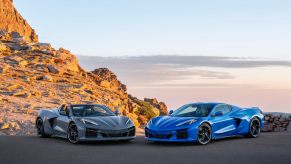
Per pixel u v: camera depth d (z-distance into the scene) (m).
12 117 18.61
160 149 11.02
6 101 22.52
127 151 10.62
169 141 12.66
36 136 15.11
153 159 9.19
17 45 41.66
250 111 13.67
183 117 12.47
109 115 13.43
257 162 8.57
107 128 12.16
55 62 37.66
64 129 13.21
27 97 24.70
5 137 14.41
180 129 11.70
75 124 12.43
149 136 12.29
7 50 38.84
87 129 12.16
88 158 9.40
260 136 14.21
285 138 13.43
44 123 14.33
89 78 38.38
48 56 38.00
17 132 16.61
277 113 18.69
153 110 39.94
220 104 13.04
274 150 10.45
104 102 28.19
